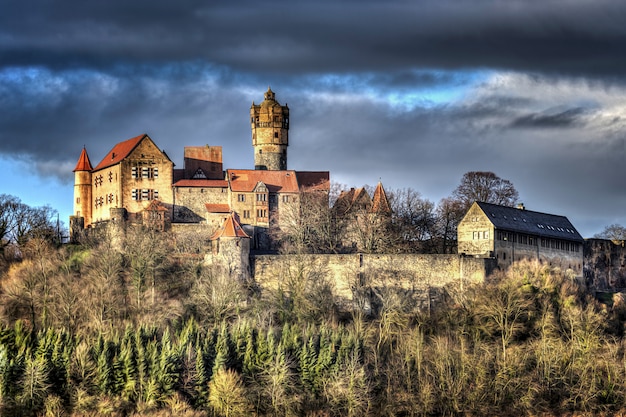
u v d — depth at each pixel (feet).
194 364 605.31
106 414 573.74
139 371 598.75
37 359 595.06
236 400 584.40
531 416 598.75
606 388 623.77
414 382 614.34
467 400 604.08
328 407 594.65
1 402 563.89
